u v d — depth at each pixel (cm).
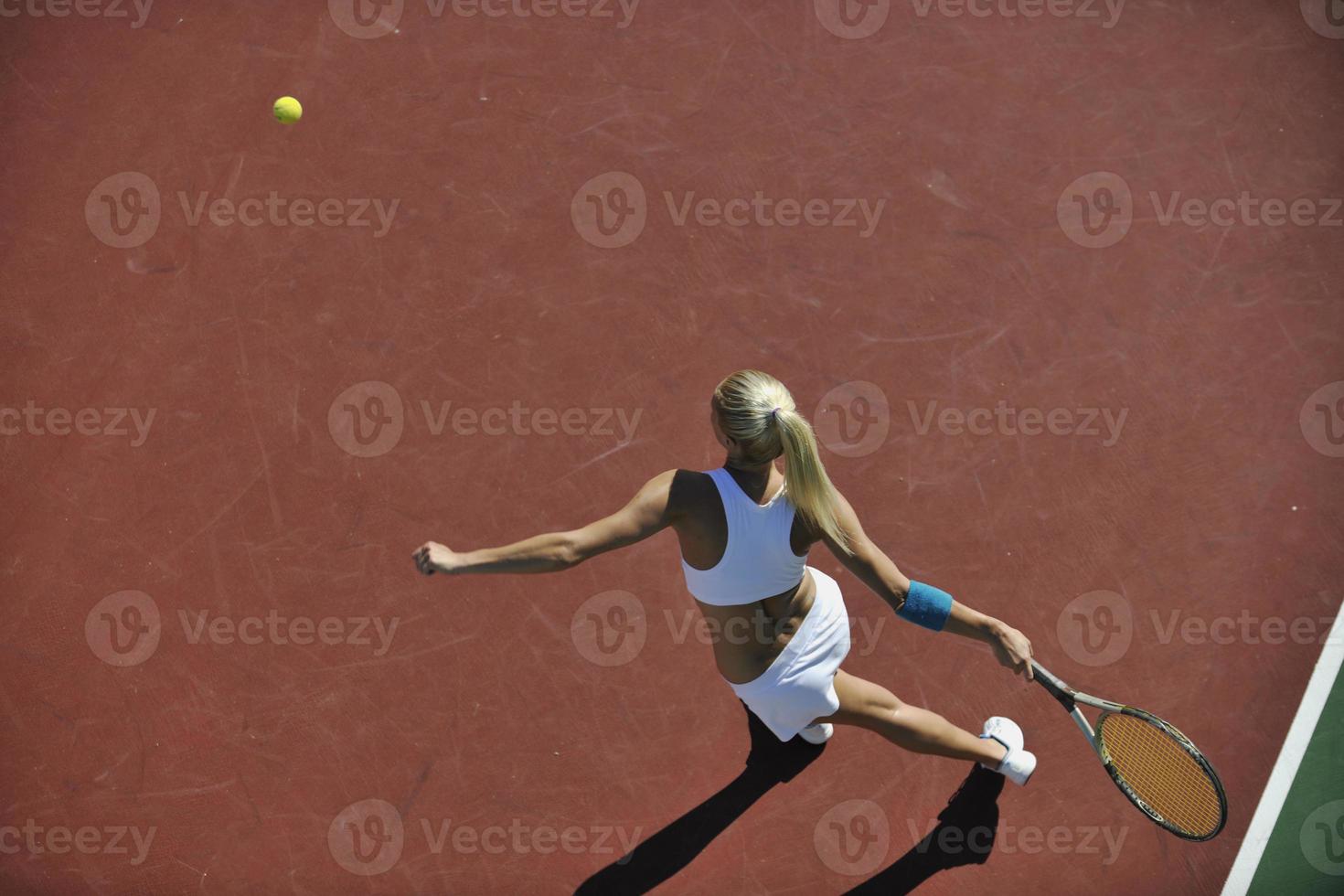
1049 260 1052
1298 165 1083
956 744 815
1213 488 977
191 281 1036
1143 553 957
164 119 1090
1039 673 746
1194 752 710
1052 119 1103
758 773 894
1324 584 946
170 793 887
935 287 1043
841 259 1052
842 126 1102
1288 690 914
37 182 1068
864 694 788
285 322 1025
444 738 901
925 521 968
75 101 1094
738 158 1089
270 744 898
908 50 1130
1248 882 859
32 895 857
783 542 686
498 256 1051
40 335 1019
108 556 954
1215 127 1098
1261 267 1046
